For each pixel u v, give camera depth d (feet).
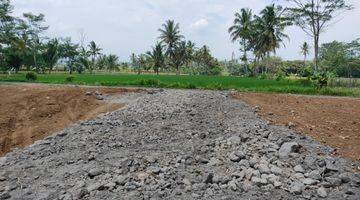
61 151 32.73
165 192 22.48
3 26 163.43
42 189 24.21
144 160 27.89
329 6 132.98
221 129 36.94
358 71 220.84
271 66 310.04
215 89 96.58
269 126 37.04
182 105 53.31
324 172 24.73
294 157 27.14
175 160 27.76
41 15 225.97
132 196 22.07
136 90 81.76
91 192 22.91
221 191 22.50
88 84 109.50
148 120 43.32
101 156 30.01
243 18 239.91
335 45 219.00
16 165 29.50
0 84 96.48
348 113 47.14
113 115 48.42
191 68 366.22
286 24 142.82
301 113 46.29
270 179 23.65
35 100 64.34
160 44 306.76
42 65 292.20
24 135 46.98
